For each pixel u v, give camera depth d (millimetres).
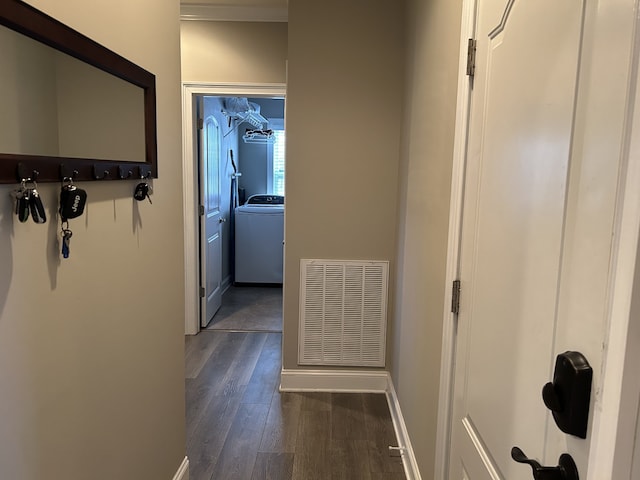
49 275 1013
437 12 1778
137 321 1495
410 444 2156
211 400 2838
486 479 1067
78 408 1152
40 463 1002
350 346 2969
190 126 3756
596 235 606
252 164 6238
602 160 596
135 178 1403
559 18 749
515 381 909
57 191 1029
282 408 2758
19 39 878
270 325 4219
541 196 808
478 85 1236
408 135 2445
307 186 2824
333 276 2900
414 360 2113
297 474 2152
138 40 1444
